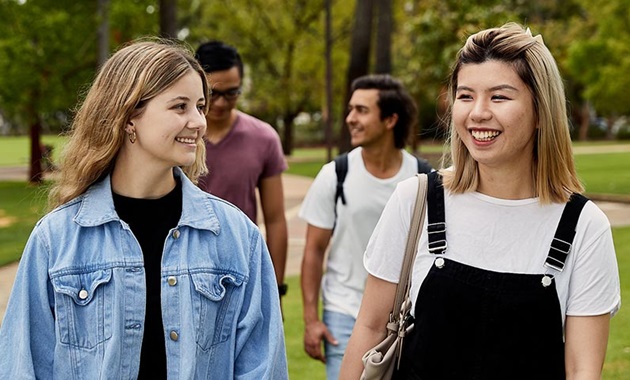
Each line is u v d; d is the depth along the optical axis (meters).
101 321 2.29
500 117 2.41
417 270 2.56
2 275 9.62
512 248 2.46
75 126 2.40
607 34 33.06
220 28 34.47
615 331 6.76
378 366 2.59
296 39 33.34
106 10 19.17
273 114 39.81
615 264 2.48
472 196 2.54
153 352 2.32
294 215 15.94
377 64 15.10
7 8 21.33
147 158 2.35
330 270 4.15
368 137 4.07
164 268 2.35
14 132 77.56
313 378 5.75
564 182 2.49
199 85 2.35
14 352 2.27
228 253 2.44
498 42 2.45
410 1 27.17
